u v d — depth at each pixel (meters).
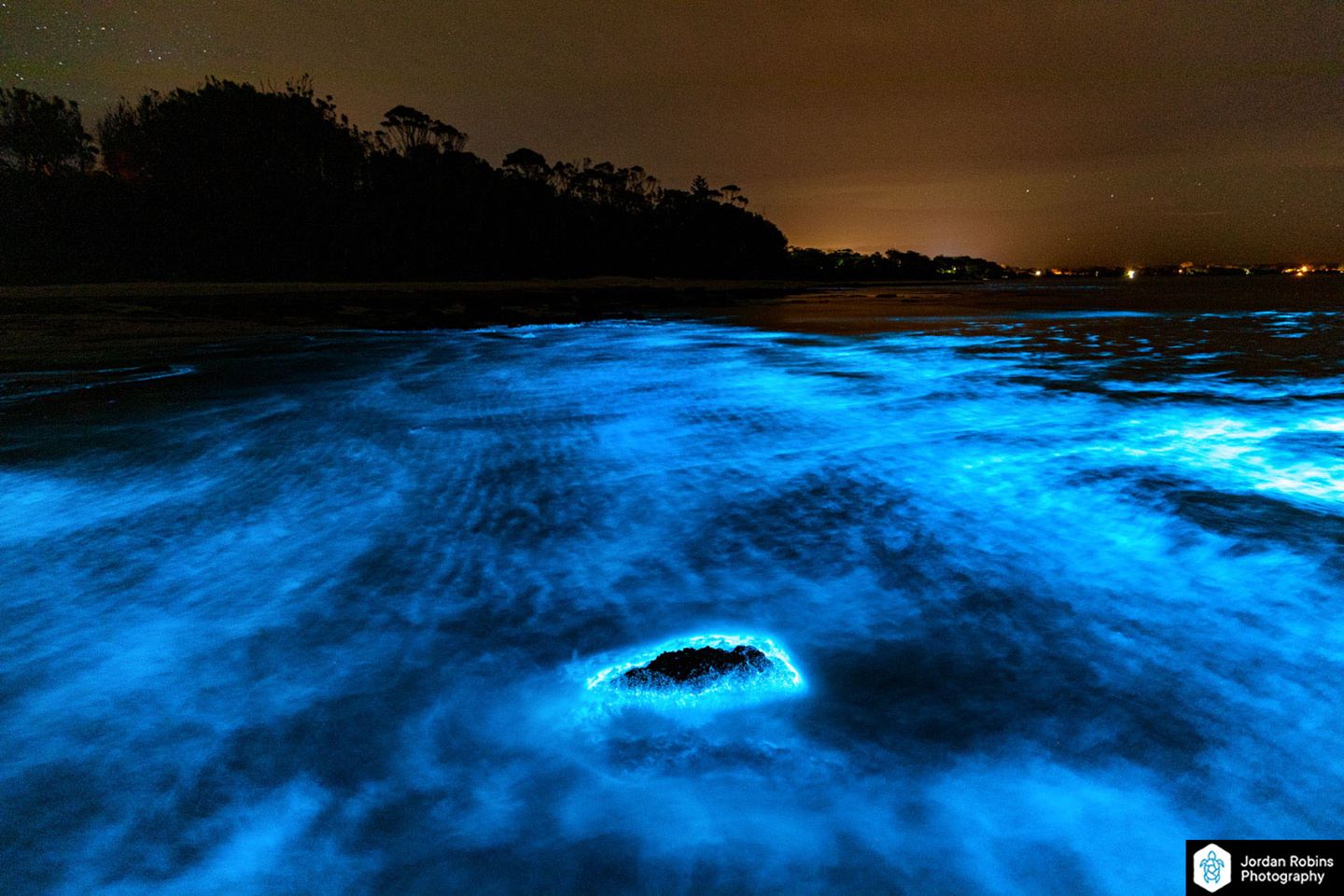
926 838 1.52
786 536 3.37
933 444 5.05
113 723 1.99
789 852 1.50
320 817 1.63
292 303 26.77
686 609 2.64
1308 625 2.37
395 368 10.23
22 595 2.83
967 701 2.01
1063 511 3.57
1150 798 1.61
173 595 2.82
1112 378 8.05
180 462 4.91
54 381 9.05
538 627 2.52
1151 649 2.27
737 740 1.86
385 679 2.20
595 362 10.65
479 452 5.12
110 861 1.51
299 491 4.21
